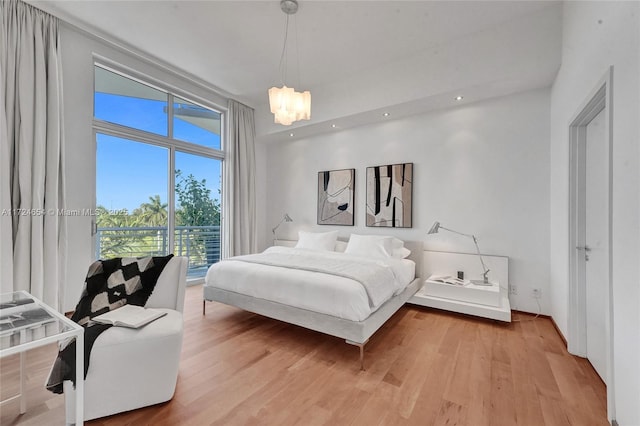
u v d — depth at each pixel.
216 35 2.99
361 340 2.05
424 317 3.03
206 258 4.50
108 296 1.86
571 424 1.47
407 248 3.68
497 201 3.23
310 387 1.77
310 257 3.29
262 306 2.58
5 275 2.36
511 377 1.89
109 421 1.45
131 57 3.34
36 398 1.60
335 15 2.66
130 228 3.51
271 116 4.69
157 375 1.57
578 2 2.06
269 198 5.29
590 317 2.08
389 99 3.47
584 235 2.17
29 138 2.51
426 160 3.68
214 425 1.44
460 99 3.28
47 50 2.66
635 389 1.26
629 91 1.33
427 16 2.66
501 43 2.77
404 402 1.63
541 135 2.99
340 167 4.45
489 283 3.11
